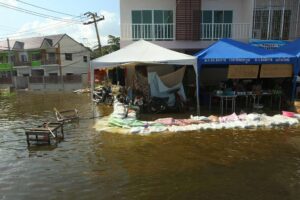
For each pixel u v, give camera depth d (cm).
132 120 1133
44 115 1533
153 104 1327
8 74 4975
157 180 641
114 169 711
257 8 1853
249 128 1060
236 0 1966
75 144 933
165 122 1102
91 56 5381
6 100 2420
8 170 729
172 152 823
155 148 862
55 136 1000
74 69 4872
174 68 1550
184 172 682
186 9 1852
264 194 568
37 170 722
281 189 588
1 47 4994
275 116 1170
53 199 569
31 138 1020
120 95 1561
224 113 1305
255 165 718
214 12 1967
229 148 849
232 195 566
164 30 1906
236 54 1274
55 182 646
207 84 1717
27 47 4838
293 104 1312
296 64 1280
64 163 764
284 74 1324
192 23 1862
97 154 826
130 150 850
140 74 1520
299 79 1436
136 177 659
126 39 1881
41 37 4956
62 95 2716
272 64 1305
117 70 2148
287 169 690
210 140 927
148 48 1304
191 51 1973
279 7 1858
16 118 1471
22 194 596
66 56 4728
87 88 3178
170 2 1927
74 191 599
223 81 1555
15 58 4888
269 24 1875
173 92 1352
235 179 639
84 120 1314
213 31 1906
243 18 1972
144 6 1933
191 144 892
